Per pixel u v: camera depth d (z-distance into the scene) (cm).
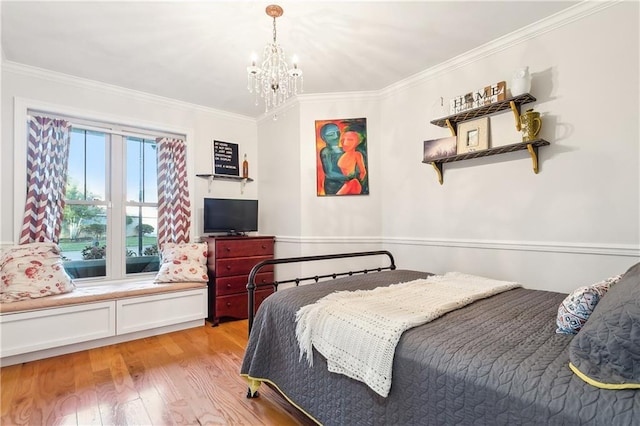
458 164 277
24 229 275
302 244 349
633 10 191
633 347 85
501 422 92
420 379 112
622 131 194
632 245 191
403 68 290
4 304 232
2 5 199
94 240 319
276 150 386
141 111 338
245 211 383
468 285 195
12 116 275
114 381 213
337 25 223
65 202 299
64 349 256
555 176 221
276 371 171
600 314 97
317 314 151
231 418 173
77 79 301
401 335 124
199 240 371
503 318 140
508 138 243
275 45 227
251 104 371
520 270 238
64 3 198
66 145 298
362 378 125
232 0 196
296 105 354
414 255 310
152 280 337
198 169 375
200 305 325
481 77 258
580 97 209
